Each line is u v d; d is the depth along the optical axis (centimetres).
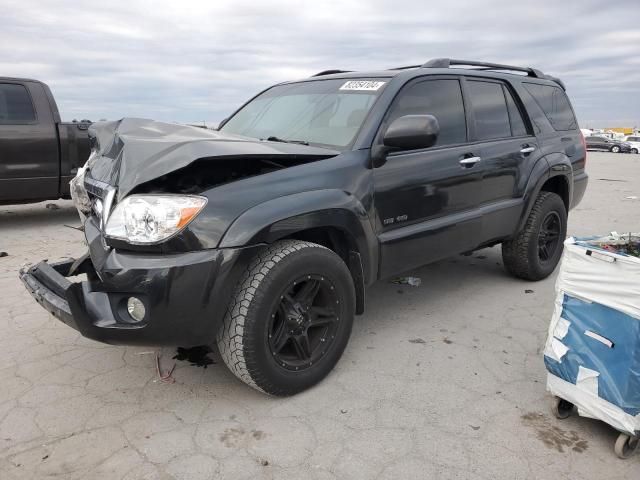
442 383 296
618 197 1124
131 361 316
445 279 481
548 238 473
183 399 276
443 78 379
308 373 280
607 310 228
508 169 413
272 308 256
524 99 452
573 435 249
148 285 231
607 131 6956
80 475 219
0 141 636
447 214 365
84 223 295
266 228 247
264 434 248
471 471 224
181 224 234
